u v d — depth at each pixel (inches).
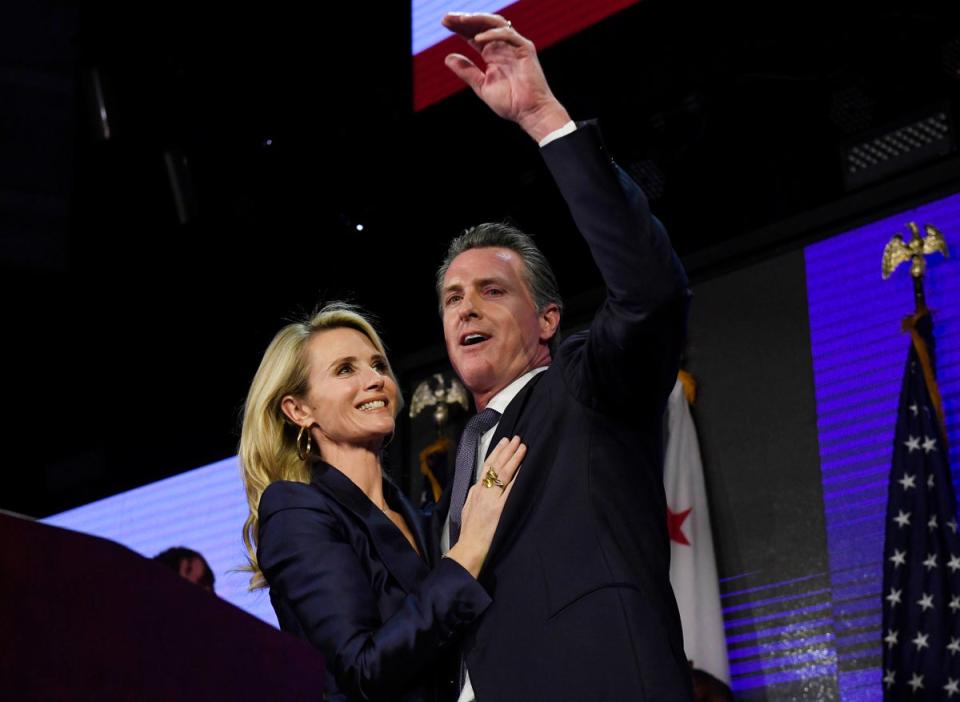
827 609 307.3
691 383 338.0
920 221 319.3
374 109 354.3
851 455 315.0
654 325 120.1
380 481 149.3
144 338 441.1
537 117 124.3
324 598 126.9
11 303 426.6
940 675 277.7
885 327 318.3
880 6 307.3
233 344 433.4
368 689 117.8
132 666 64.8
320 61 358.6
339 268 397.7
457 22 124.0
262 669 68.8
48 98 373.7
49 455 475.2
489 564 123.6
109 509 455.2
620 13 311.4
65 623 63.6
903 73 322.3
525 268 145.9
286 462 150.5
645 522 124.2
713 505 330.6
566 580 119.3
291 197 378.9
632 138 338.0
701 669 304.2
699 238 351.3
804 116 335.9
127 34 350.6
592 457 124.9
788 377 329.7
